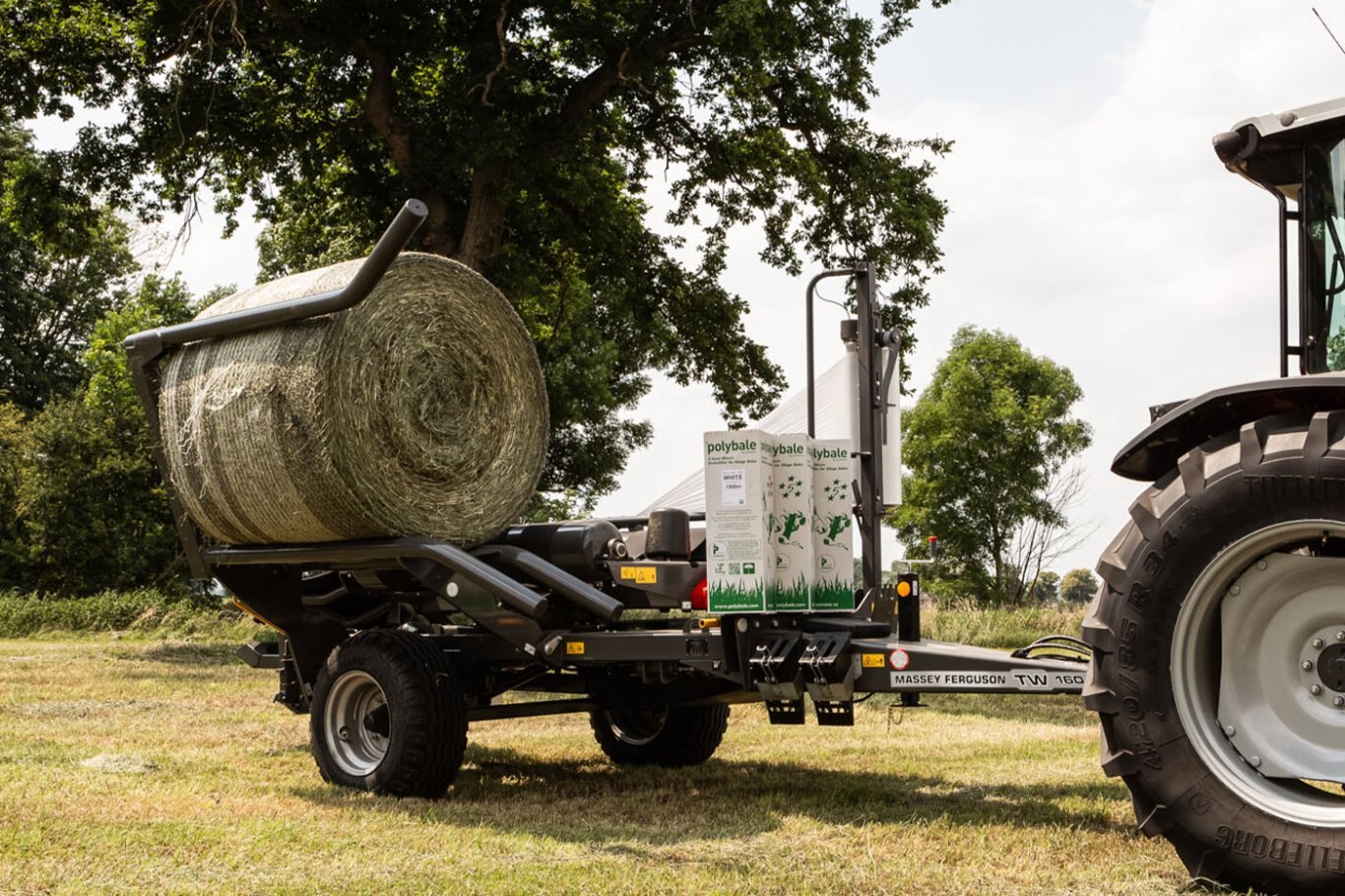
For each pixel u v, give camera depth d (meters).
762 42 16.36
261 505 6.25
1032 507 49.12
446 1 17.98
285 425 6.00
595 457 35.59
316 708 6.16
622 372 36.25
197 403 6.35
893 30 18.67
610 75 17.89
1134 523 4.04
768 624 5.64
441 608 6.84
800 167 19.55
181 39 17.08
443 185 17.52
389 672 5.86
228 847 4.51
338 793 5.85
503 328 6.76
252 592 6.82
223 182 20.23
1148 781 3.91
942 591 48.38
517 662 6.59
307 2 17.30
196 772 6.44
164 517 36.97
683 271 20.88
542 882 4.00
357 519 6.10
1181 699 3.90
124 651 16.27
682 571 6.23
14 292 45.84
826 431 6.09
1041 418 49.12
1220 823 3.77
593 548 6.48
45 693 10.50
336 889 3.90
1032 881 4.00
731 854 4.47
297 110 19.22
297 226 22.19
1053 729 8.44
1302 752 3.79
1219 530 3.87
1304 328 4.38
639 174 20.70
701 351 20.78
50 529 35.72
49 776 6.05
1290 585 3.84
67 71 17.61
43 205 18.05
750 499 5.47
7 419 38.81
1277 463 3.78
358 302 5.82
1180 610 3.92
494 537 6.68
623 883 3.97
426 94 19.39
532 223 20.19
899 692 5.33
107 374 37.03
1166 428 4.12
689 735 7.01
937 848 4.54
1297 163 4.55
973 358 51.09
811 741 7.90
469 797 5.92
